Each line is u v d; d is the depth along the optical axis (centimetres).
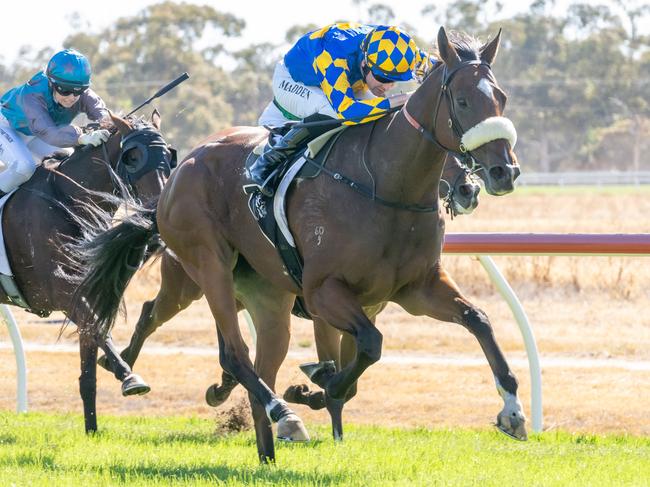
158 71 9319
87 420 1130
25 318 2045
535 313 1950
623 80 10931
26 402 1327
